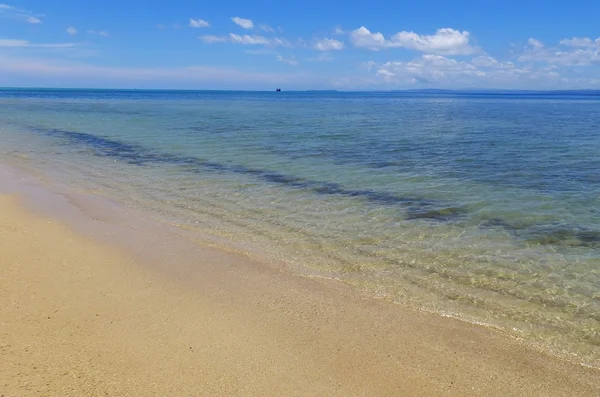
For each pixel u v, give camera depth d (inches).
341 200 549.0
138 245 380.8
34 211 472.1
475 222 462.6
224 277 320.2
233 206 519.8
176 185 627.2
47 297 273.3
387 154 909.8
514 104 4503.0
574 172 721.6
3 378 189.2
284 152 933.2
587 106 3914.9
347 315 268.5
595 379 213.3
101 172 717.9
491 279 327.9
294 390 195.9
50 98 4586.6
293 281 316.8
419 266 349.7
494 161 826.2
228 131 1359.5
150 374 201.5
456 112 2714.1
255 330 247.0
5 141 1070.4
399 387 201.6
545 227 447.5
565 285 319.3
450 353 231.3
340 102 4788.4
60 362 205.6
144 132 1322.6
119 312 260.5
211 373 205.2
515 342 244.8
